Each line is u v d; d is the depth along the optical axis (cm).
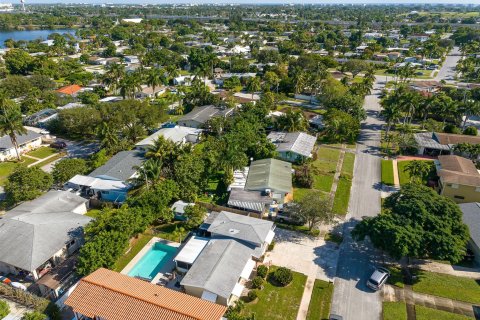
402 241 5075
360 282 5281
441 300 4962
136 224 5734
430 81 16412
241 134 9244
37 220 5888
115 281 4716
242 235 5662
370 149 10056
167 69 17725
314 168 8681
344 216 6919
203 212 6469
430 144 9681
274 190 7238
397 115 10350
